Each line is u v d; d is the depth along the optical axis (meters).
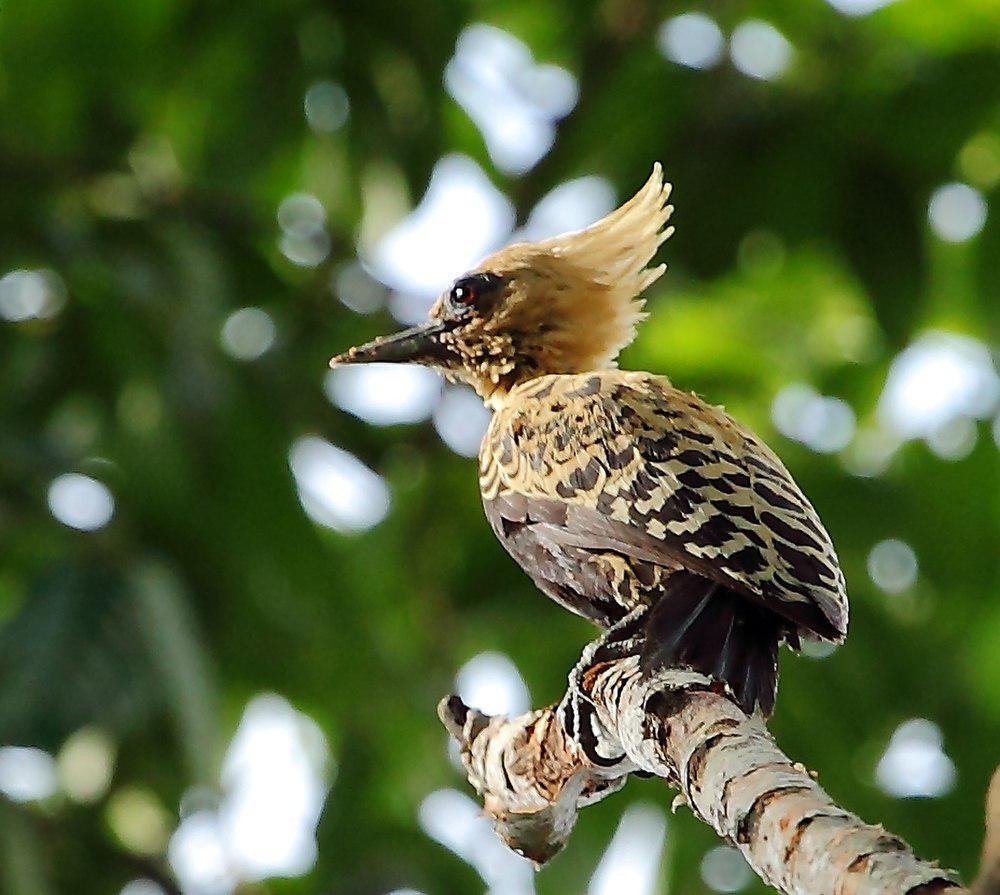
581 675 7.70
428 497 14.67
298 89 13.52
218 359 12.40
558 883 13.55
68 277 12.66
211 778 10.53
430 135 13.62
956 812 13.68
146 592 10.98
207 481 12.37
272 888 14.07
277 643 12.76
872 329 14.71
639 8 14.71
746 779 5.87
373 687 13.25
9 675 10.47
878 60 14.12
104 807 13.21
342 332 14.20
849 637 13.80
